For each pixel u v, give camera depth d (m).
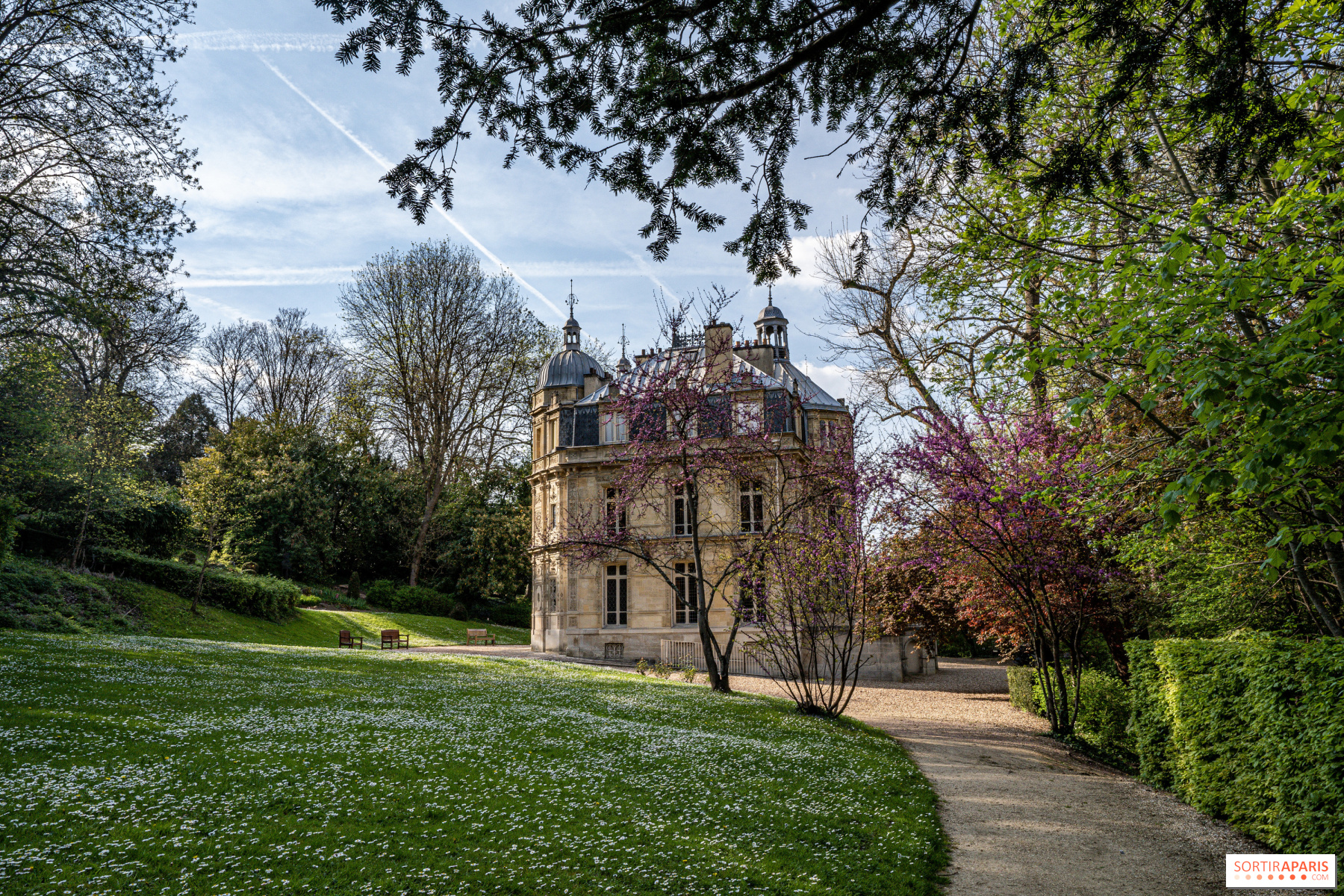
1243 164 5.11
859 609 16.89
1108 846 8.00
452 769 9.35
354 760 9.36
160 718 11.10
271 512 47.44
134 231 16.11
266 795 7.70
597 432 35.84
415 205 5.66
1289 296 6.39
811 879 6.35
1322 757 6.87
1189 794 9.88
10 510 24.05
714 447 22.45
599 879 6.09
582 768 9.92
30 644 18.22
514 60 5.20
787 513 19.52
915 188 5.73
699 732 13.46
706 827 7.68
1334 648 7.14
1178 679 10.15
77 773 7.88
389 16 4.73
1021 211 10.60
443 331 49.56
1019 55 4.79
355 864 6.13
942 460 15.46
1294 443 5.14
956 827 8.62
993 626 19.55
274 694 14.63
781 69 5.08
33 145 15.95
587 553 23.47
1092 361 8.62
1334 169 7.24
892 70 5.05
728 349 24.61
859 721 16.88
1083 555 15.56
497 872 6.13
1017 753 13.97
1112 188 5.38
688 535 32.72
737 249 6.23
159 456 58.00
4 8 14.91
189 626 30.50
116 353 18.03
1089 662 20.16
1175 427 10.34
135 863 5.82
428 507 51.38
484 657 28.98
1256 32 6.95
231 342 62.47
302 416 62.12
